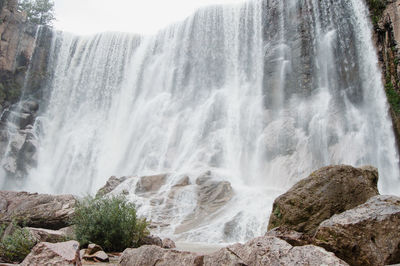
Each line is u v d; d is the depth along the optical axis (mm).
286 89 29078
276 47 30938
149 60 38438
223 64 33781
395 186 23594
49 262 4113
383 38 27516
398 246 4449
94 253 6668
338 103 27031
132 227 8008
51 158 34969
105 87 38188
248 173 26516
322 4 30391
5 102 34469
